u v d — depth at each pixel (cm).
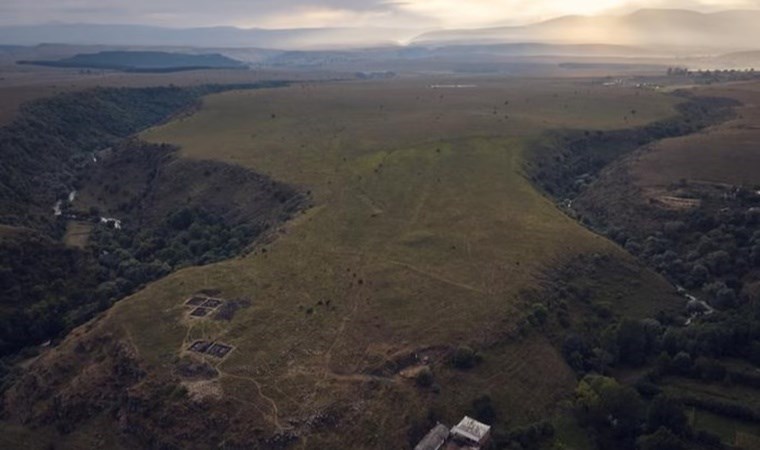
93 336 13625
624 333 13712
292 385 11700
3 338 15288
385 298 14300
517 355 13062
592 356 13612
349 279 15075
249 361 12300
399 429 11050
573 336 13725
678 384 12975
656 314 15050
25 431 12188
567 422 12012
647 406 12175
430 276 15150
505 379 12488
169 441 11019
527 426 11656
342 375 11988
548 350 13450
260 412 11094
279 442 10619
